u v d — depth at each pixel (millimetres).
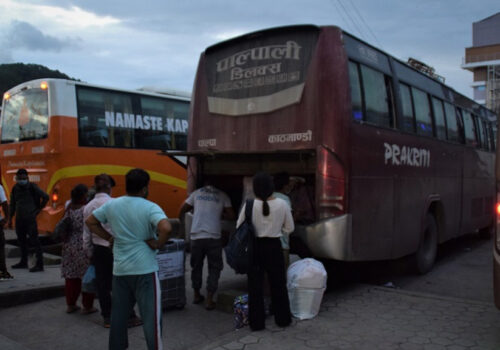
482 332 4586
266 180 4949
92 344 4816
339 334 4590
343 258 5652
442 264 8969
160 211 3984
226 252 4895
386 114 6797
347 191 5703
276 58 6336
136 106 11234
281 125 6188
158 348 3855
